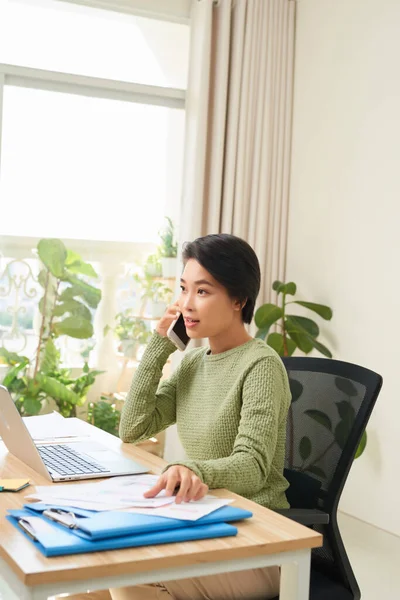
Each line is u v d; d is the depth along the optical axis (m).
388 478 3.94
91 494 1.50
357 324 4.18
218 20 4.63
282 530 1.39
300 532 1.38
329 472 1.95
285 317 4.65
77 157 4.53
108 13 4.54
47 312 4.49
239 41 4.62
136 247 4.68
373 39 4.13
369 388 1.96
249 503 1.55
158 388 2.26
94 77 4.52
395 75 3.98
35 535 1.26
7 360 4.41
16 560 1.18
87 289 4.57
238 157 4.64
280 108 4.74
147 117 4.68
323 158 4.48
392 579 3.27
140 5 4.53
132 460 1.94
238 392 1.89
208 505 1.46
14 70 4.34
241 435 1.78
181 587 1.64
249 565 1.32
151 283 4.72
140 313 4.70
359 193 4.20
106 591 1.88
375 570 3.37
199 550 1.26
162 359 2.21
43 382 4.49
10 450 1.98
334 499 1.91
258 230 4.69
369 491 4.06
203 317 1.94
